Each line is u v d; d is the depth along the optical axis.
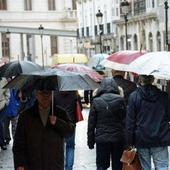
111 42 103.06
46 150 12.44
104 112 16.47
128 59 19.23
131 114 15.33
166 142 15.26
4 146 25.84
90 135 16.73
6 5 117.00
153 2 81.00
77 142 28.05
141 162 15.46
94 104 16.61
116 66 19.38
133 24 90.25
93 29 117.31
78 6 129.75
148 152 15.41
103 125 16.53
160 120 15.24
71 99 18.91
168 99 15.41
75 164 21.95
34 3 118.00
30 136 12.41
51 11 118.56
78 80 12.54
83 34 125.38
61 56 57.03
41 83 12.37
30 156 12.46
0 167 21.53
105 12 107.81
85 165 21.72
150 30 83.19
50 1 119.00
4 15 116.75
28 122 12.44
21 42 112.50
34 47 116.25
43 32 95.62
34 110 12.52
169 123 15.61
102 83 16.78
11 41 114.44
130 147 15.54
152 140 15.15
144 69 15.31
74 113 19.05
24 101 23.11
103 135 16.47
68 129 12.65
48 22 118.44
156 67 15.27
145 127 15.15
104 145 16.67
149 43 84.38
